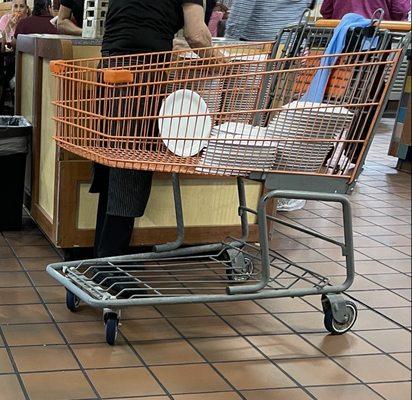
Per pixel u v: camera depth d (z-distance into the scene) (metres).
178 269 3.54
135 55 2.84
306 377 2.54
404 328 3.03
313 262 3.88
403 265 3.89
